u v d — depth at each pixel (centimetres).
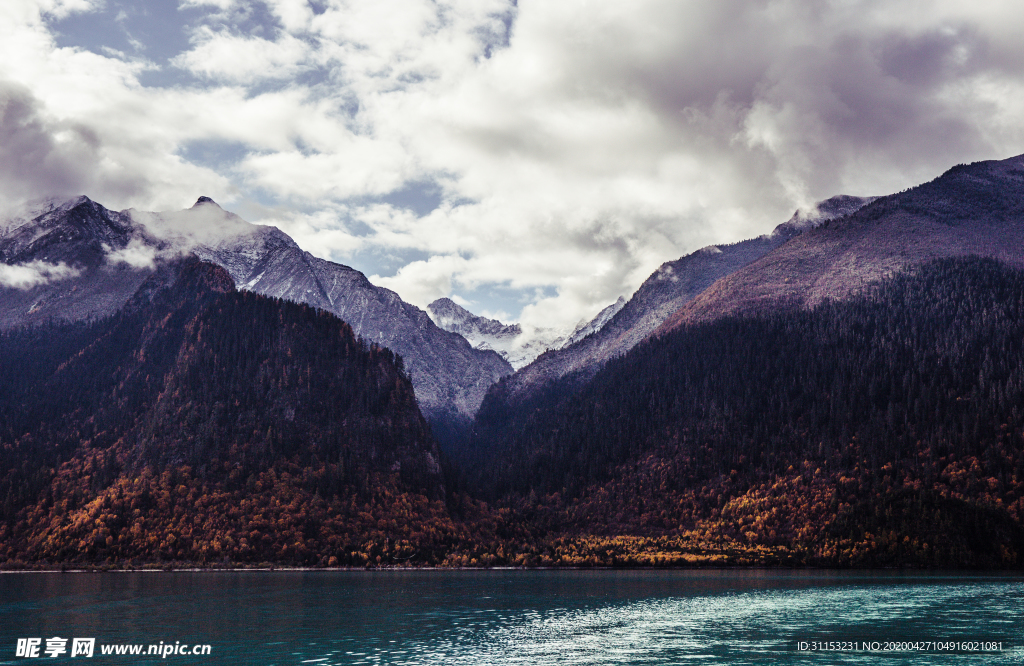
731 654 15612
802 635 17375
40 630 17750
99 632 17575
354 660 15138
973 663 14712
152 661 14975
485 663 14988
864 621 19150
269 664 14762
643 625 18912
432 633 17812
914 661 14912
